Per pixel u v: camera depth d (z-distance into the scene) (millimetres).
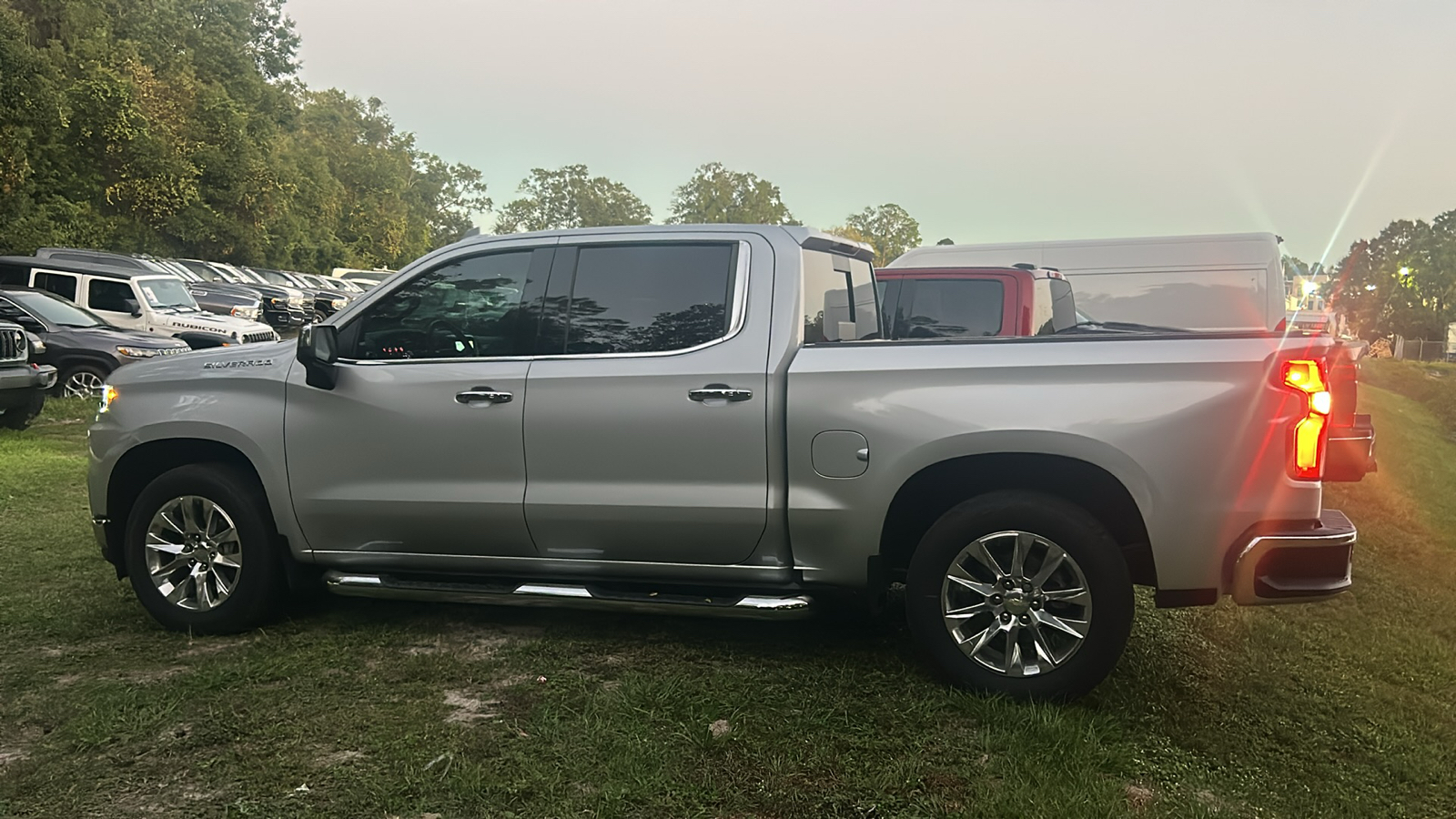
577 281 4840
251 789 3438
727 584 4637
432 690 4348
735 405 4465
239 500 5086
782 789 3451
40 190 37875
